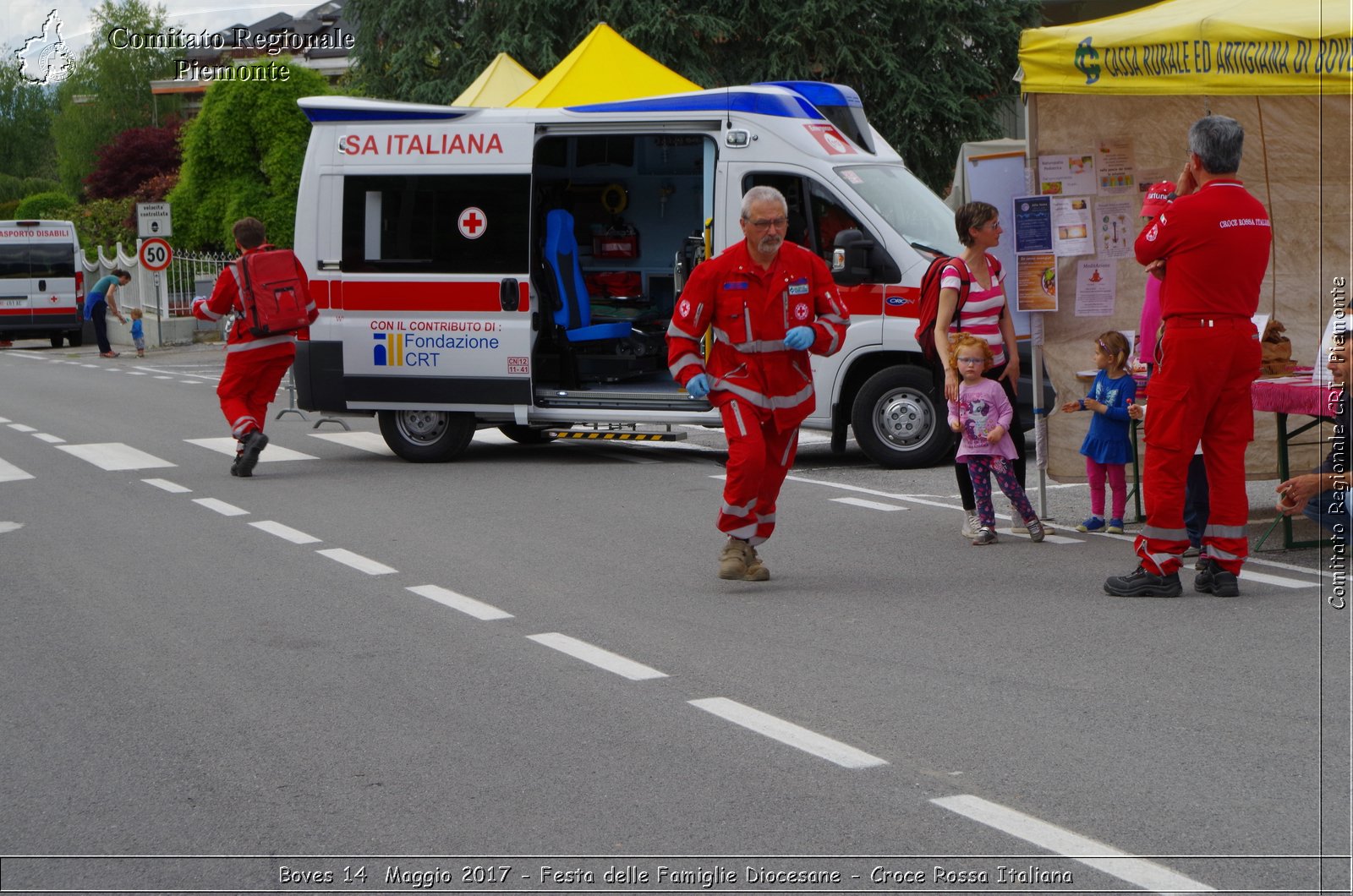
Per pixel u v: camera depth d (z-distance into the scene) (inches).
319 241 568.1
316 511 464.4
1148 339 382.9
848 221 532.1
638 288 629.3
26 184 3540.8
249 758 231.6
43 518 462.9
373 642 301.4
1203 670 263.0
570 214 573.3
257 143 1948.8
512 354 553.3
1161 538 319.0
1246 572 343.0
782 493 481.7
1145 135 411.2
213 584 362.0
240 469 541.6
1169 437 315.9
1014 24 1096.2
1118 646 281.4
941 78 1073.5
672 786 212.7
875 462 540.1
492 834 197.0
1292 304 418.6
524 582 354.9
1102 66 377.1
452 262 556.7
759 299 337.1
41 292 1533.0
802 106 548.7
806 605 323.0
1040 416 417.7
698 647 290.4
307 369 570.9
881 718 241.1
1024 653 277.7
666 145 609.0
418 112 558.3
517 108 553.9
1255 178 414.9
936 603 321.7
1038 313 416.8
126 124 3260.3
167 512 468.8
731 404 341.4
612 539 407.8
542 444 636.7
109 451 628.4
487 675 274.4
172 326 1492.4
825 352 340.5
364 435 668.7
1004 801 202.5
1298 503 348.2
